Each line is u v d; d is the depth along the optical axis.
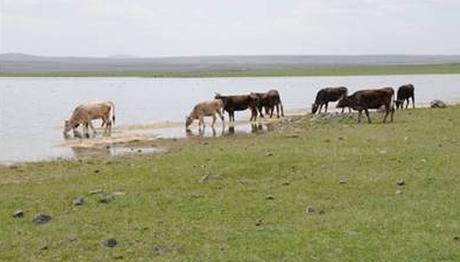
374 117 40.31
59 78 160.12
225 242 13.52
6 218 16.22
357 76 145.00
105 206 17.22
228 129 40.97
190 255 12.70
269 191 18.52
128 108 62.69
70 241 13.97
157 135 38.59
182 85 114.50
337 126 36.22
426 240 13.09
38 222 15.70
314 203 16.89
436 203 16.20
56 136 39.09
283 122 43.12
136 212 16.44
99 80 145.00
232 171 21.84
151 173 22.20
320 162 22.91
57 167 25.78
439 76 138.38
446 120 37.00
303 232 13.97
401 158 23.11
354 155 24.20
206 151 27.55
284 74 156.38
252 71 182.62
